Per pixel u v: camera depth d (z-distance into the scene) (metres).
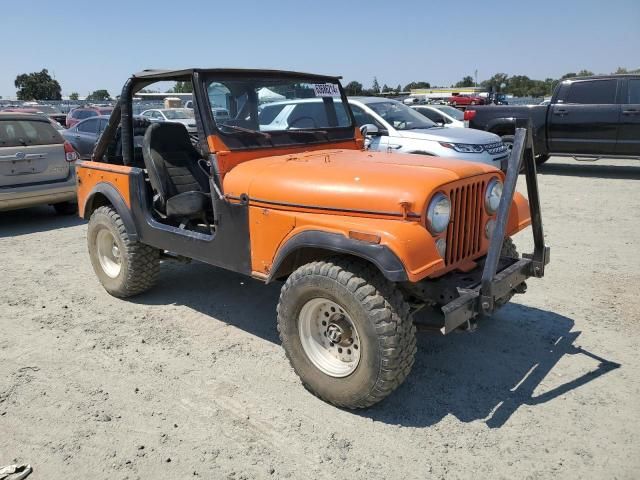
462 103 31.64
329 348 3.22
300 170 3.38
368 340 2.87
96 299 4.94
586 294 4.89
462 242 3.28
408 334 2.90
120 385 3.48
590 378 3.50
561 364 3.68
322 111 4.52
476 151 8.57
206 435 2.97
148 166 4.43
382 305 2.84
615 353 3.82
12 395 3.37
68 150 7.98
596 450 2.81
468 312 2.91
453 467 2.71
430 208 2.90
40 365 3.74
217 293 5.04
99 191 4.73
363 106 9.30
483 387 3.42
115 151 5.12
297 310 3.18
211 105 3.72
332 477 2.65
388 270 2.71
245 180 3.50
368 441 2.91
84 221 8.27
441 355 3.83
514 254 3.94
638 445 2.84
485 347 3.94
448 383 3.47
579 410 3.15
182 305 4.77
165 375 3.60
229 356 3.86
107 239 4.90
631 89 10.77
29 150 7.54
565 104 11.36
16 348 3.99
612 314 4.46
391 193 2.92
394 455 2.80
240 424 3.07
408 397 3.32
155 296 4.98
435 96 36.75
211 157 3.68
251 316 4.54
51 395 3.37
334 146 4.47
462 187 3.20
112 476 2.67
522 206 3.91
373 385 2.93
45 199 7.76
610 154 11.13
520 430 2.98
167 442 2.92
